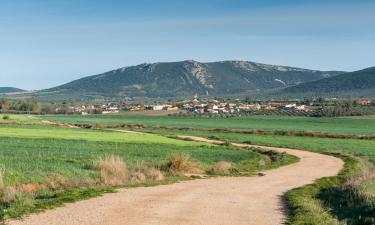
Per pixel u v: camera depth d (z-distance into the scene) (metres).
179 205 23.81
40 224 17.78
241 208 23.94
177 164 41.91
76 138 82.31
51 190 27.50
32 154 48.16
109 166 35.69
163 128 149.00
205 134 125.12
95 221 18.78
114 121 195.88
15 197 22.88
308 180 40.47
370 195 26.59
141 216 20.31
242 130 141.50
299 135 127.62
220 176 42.09
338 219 21.72
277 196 29.62
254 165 53.44
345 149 86.94
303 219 20.89
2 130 95.31
